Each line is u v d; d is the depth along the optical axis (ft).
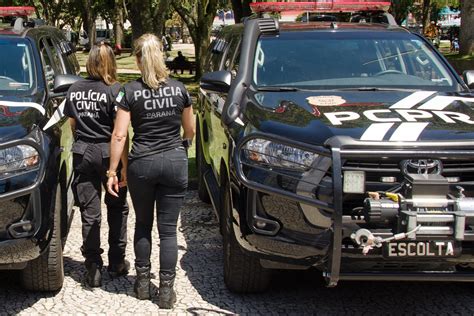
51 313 14.38
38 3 134.92
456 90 16.94
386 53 17.92
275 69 17.26
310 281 16.33
